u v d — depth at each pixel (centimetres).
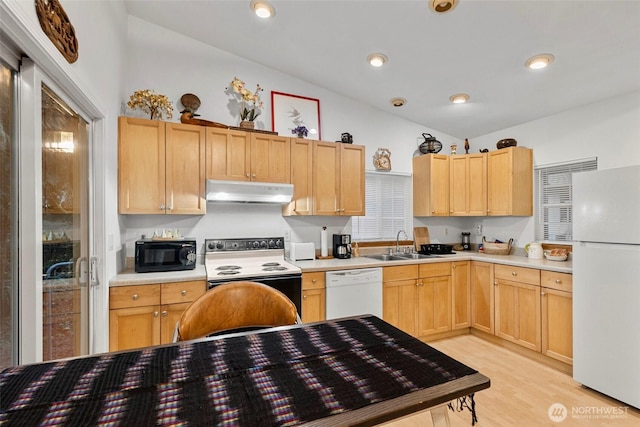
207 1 243
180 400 78
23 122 121
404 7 211
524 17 203
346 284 286
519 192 341
